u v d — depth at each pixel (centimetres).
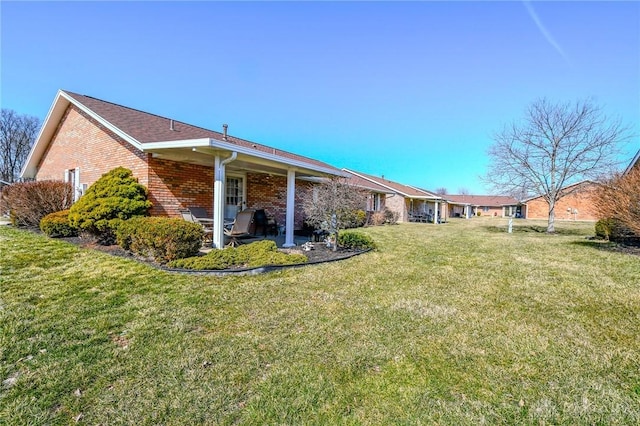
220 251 625
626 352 289
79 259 611
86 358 264
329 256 738
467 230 1717
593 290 486
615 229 1061
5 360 259
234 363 262
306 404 215
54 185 1020
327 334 319
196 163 953
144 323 334
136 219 671
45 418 198
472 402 219
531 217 3594
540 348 296
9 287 438
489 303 423
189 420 198
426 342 306
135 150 868
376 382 241
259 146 1421
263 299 420
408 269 623
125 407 208
